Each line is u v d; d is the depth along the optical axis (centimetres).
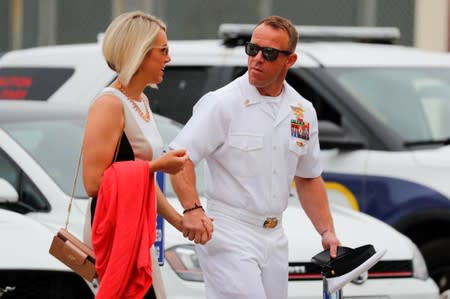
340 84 2403
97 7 4066
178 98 2516
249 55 1495
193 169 1474
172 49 2555
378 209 2286
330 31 2667
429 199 2244
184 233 1440
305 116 1531
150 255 1377
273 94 1512
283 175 1512
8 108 1969
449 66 2536
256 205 1496
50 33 4109
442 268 2252
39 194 1770
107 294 1349
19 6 4128
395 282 1850
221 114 1491
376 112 2394
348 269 1449
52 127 1900
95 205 1385
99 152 1359
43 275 1630
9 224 1642
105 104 1366
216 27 3984
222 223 1499
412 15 3988
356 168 2309
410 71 2488
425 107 2425
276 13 3997
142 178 1350
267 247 1508
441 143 2377
